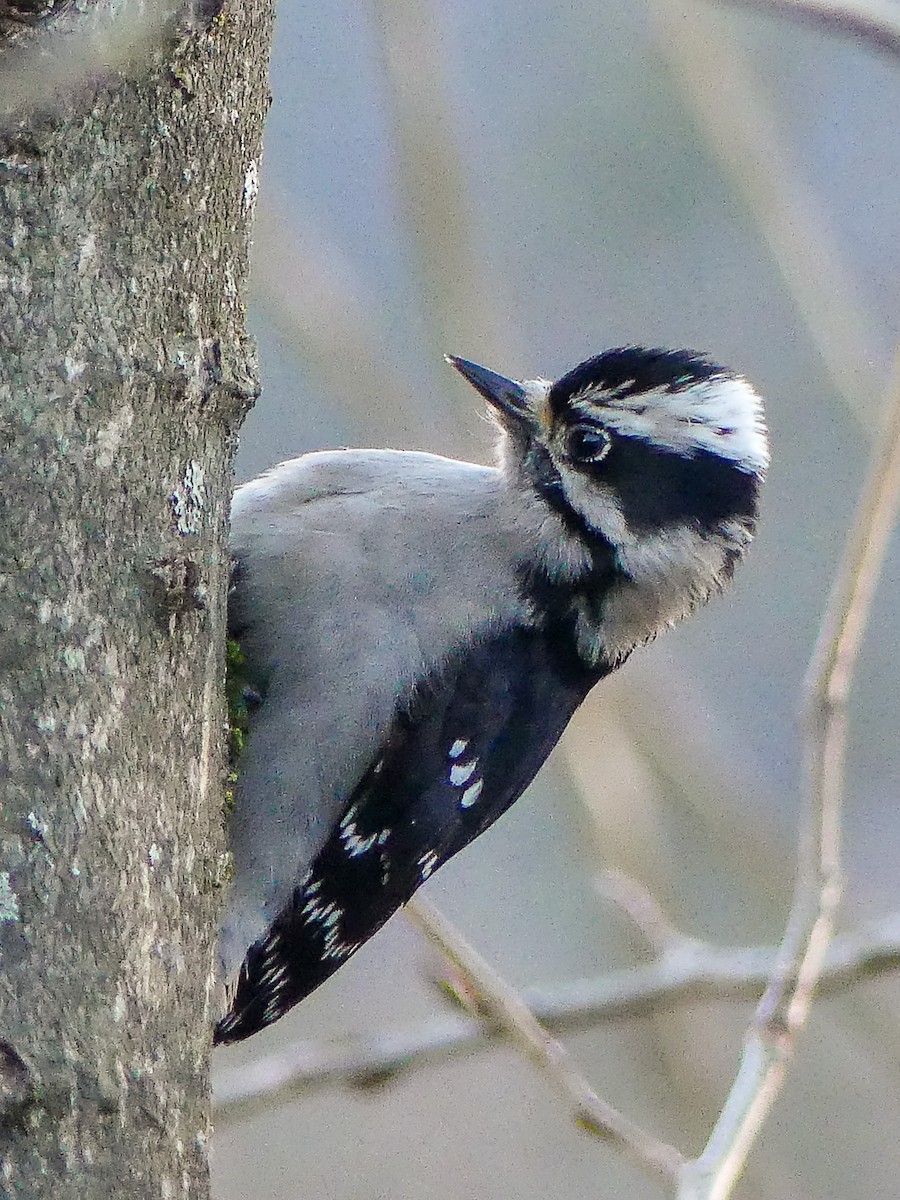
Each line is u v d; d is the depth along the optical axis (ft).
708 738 42.91
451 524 32.60
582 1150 50.24
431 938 32.86
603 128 54.08
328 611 31.53
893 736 56.49
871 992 43.09
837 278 40.24
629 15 54.34
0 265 19.67
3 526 19.65
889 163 53.52
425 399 41.47
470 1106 51.21
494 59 54.49
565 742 39.27
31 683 19.69
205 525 22.16
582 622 33.37
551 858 51.21
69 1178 19.39
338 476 32.99
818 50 54.08
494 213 53.57
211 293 22.00
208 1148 21.35
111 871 20.10
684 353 33.68
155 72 20.45
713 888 43.21
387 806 32.37
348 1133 50.55
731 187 46.52
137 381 20.59
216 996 22.88
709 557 33.73
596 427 32.76
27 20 18.47
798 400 53.78
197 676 21.97
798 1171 46.60
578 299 53.26
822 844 28.66
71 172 19.93
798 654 53.06
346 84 48.96
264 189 42.29
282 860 31.63
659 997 35.73
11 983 19.31
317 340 39.24
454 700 32.27
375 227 47.52
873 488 28.89
